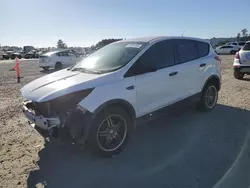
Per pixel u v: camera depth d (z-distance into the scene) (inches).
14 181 134.3
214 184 128.3
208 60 236.2
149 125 213.0
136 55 174.9
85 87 147.6
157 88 183.0
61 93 143.5
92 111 144.5
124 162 153.1
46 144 178.7
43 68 797.2
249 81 423.5
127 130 164.6
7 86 428.1
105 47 208.8
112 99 152.5
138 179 135.3
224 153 160.7
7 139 187.6
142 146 173.9
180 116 233.9
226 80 438.6
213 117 229.9
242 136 186.5
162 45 196.5
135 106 168.1
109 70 166.6
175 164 149.3
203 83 231.5
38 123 149.6
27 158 159.0
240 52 428.1
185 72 208.2
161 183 130.8
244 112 244.7
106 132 154.3
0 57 1963.6
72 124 140.9
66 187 129.5
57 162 154.3
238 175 135.4
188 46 221.8
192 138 185.3
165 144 176.4
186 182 131.0
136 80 168.1
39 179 136.4
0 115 246.8
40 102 144.1
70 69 193.3
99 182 133.6
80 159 157.8
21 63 1226.6
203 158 155.3
